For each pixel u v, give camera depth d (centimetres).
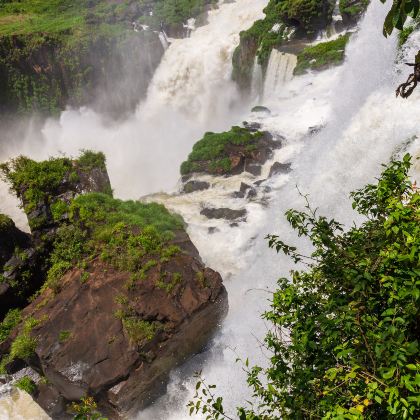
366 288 452
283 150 1952
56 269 1286
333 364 458
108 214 1376
